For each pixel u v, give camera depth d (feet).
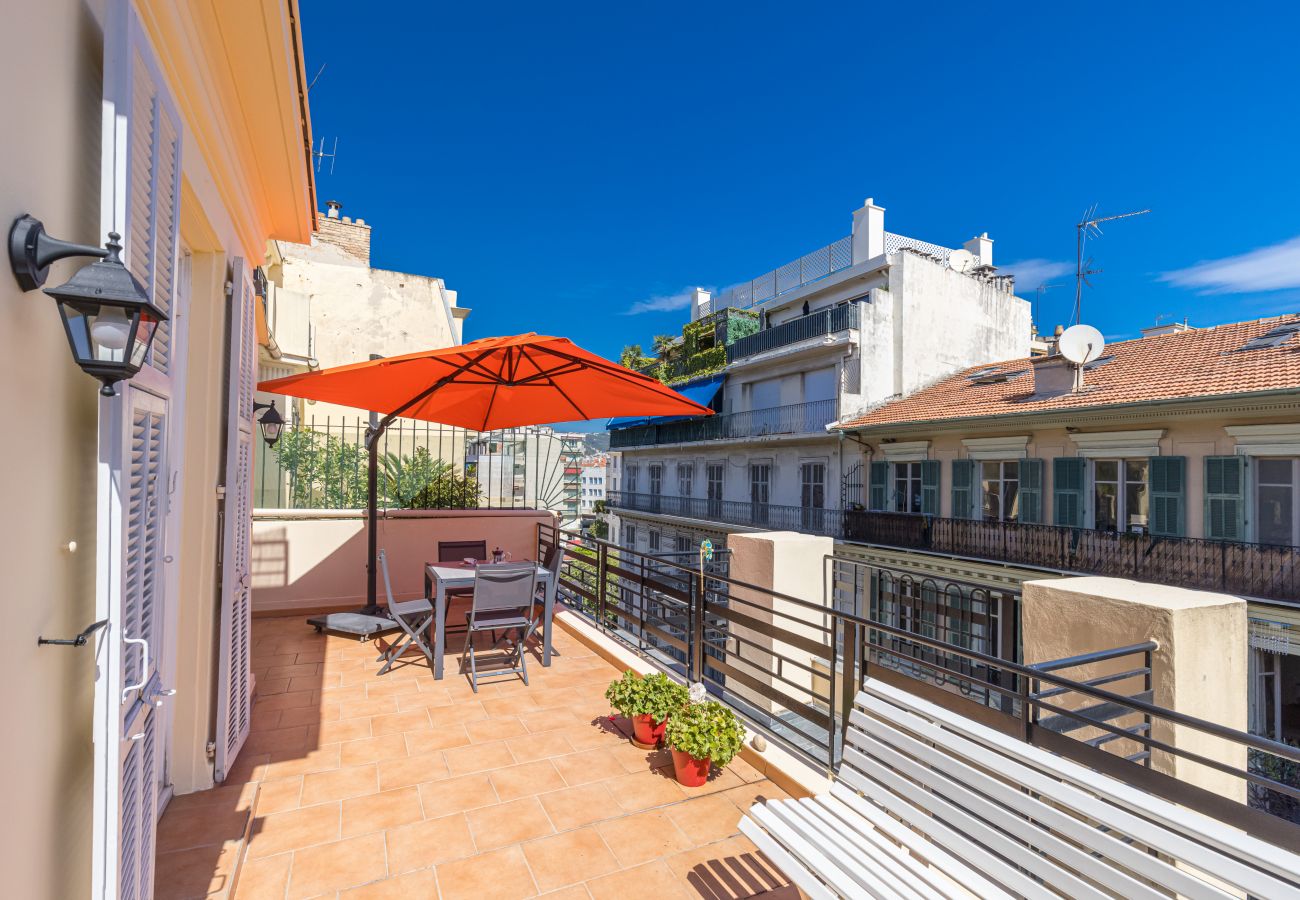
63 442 5.00
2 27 3.94
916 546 50.70
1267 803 31.83
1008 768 6.36
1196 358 41.83
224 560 10.96
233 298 11.02
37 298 4.50
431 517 25.35
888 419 56.13
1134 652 7.97
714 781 11.55
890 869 6.54
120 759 4.92
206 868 8.63
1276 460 34.60
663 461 92.17
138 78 5.55
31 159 4.39
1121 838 6.46
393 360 14.26
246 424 12.14
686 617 15.30
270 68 10.06
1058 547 42.22
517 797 10.89
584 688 16.17
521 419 23.08
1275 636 32.73
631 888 8.62
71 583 5.20
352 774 11.59
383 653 18.75
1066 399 42.96
